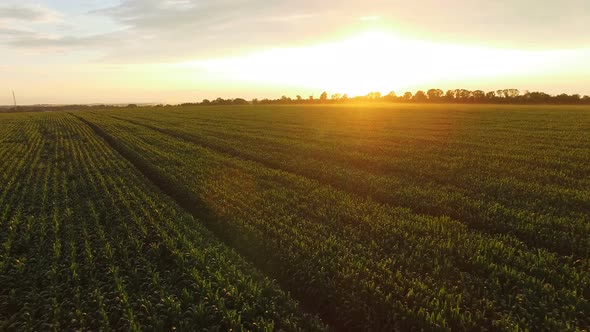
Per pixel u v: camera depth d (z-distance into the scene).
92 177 22.56
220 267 10.20
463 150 30.59
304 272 10.08
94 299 8.93
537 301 8.35
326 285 9.38
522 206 15.55
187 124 61.69
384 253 11.07
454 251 11.07
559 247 11.45
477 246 11.23
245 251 12.28
